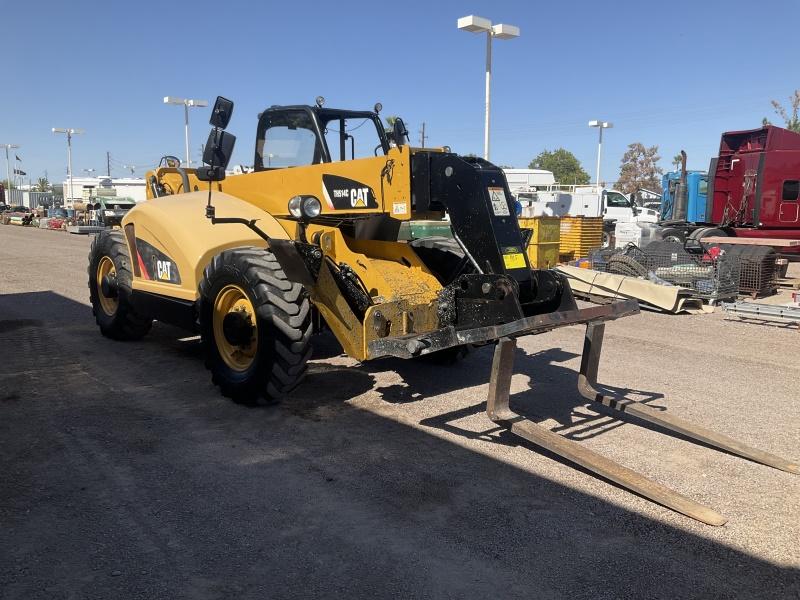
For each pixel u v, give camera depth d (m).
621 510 3.45
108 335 7.15
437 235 5.88
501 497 3.57
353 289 4.69
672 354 6.98
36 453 4.05
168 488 3.62
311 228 5.24
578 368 6.32
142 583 2.75
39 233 27.66
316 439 4.37
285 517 3.32
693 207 17.89
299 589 2.73
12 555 2.94
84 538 3.09
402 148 4.71
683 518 3.37
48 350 6.68
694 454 4.22
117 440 4.29
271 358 4.66
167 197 6.45
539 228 13.16
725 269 10.48
